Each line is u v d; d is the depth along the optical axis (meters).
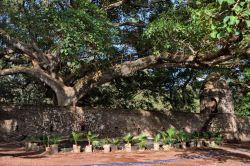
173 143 17.19
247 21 6.62
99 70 22.42
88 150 14.58
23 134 19.72
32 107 20.45
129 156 13.33
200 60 17.91
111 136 22.38
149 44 21.61
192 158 13.55
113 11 24.39
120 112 23.17
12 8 17.78
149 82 28.86
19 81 28.88
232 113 26.62
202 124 25.91
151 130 23.88
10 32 18.67
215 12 8.87
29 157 12.40
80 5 17.83
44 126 20.47
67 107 21.48
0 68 23.89
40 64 21.70
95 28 16.61
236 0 7.19
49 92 27.66
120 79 28.09
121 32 20.88
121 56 22.94
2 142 18.19
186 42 17.00
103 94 29.05
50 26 17.59
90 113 22.17
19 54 23.61
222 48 15.51
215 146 19.23
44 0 18.06
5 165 10.21
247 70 21.05
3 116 19.58
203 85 27.48
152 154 14.23
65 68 24.89
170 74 28.61
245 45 14.73
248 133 27.81
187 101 31.73
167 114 24.98
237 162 13.14
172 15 17.53
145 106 31.95
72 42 16.28
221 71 23.39
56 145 14.15
